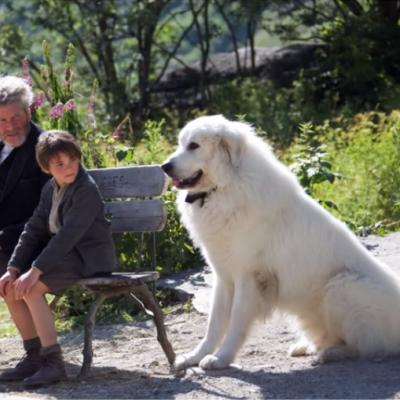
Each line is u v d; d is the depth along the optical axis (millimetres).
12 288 7285
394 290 7734
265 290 7660
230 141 7477
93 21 34656
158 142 14562
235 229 7477
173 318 9984
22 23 37188
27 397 6598
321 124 25891
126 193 8500
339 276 7629
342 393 6402
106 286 7285
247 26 34625
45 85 13812
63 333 9734
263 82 32656
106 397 6594
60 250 7039
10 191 7875
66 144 7094
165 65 35312
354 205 15297
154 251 9227
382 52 32594
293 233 7570
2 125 7812
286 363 7648
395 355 7629
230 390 6652
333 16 34719
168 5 37875
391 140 17453
